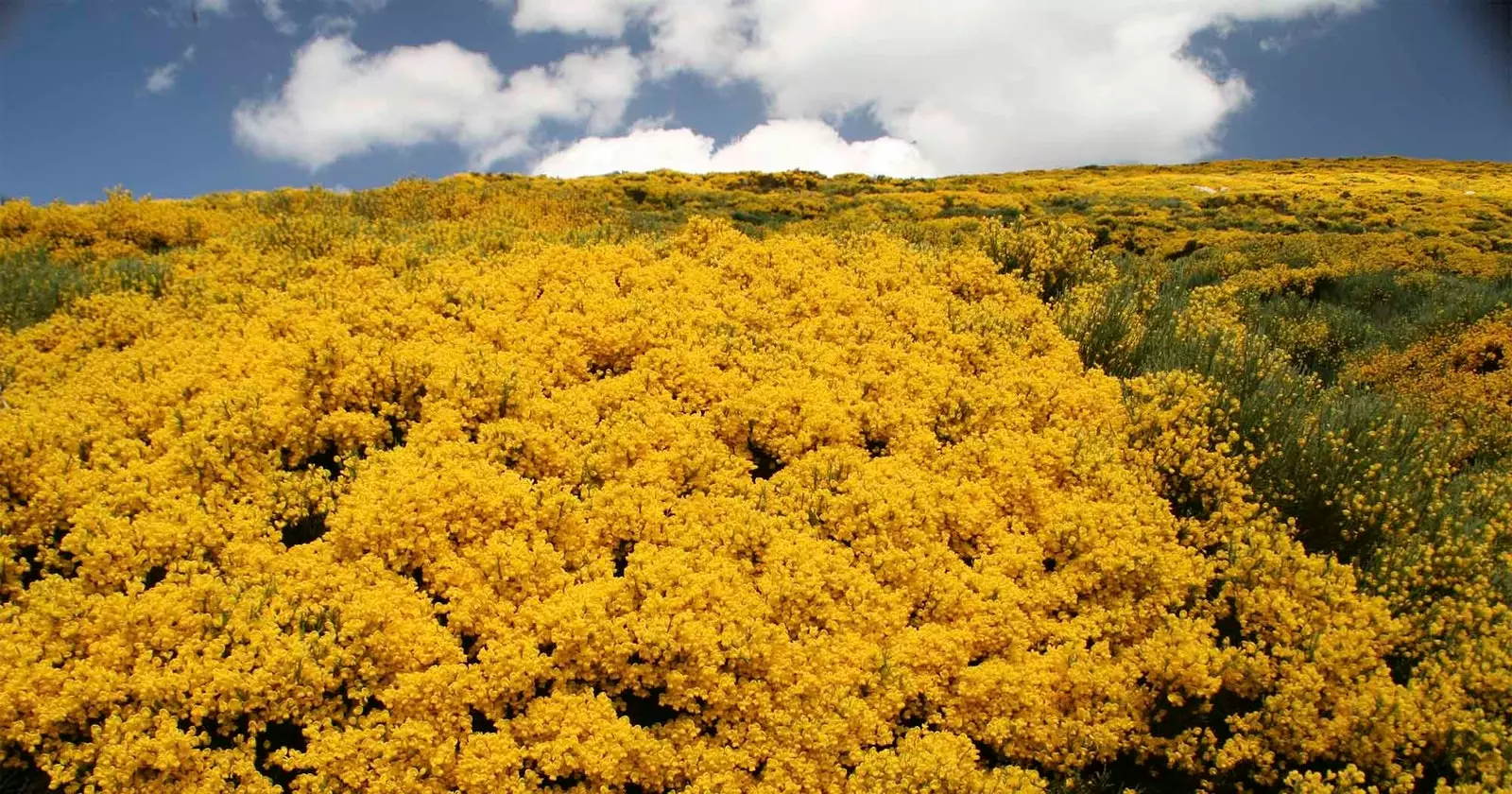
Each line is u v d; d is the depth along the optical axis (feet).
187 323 25.27
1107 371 27.17
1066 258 35.17
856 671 14.71
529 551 15.89
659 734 14.19
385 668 14.38
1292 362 34.42
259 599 14.55
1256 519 19.16
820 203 99.25
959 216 94.02
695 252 31.07
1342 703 14.70
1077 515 18.01
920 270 31.24
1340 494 19.85
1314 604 16.40
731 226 32.45
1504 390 27.76
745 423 20.77
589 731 13.73
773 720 14.11
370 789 12.69
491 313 24.40
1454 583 17.46
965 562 18.71
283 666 13.47
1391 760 14.32
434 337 23.39
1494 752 13.52
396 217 48.91
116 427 19.42
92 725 13.17
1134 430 21.98
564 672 14.42
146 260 35.78
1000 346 25.55
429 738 13.12
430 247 33.50
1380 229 90.74
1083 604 16.92
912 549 17.03
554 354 22.98
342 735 13.02
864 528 17.56
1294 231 90.27
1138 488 19.66
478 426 20.12
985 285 30.89
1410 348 33.09
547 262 27.86
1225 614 16.99
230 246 34.73
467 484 16.75
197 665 13.39
